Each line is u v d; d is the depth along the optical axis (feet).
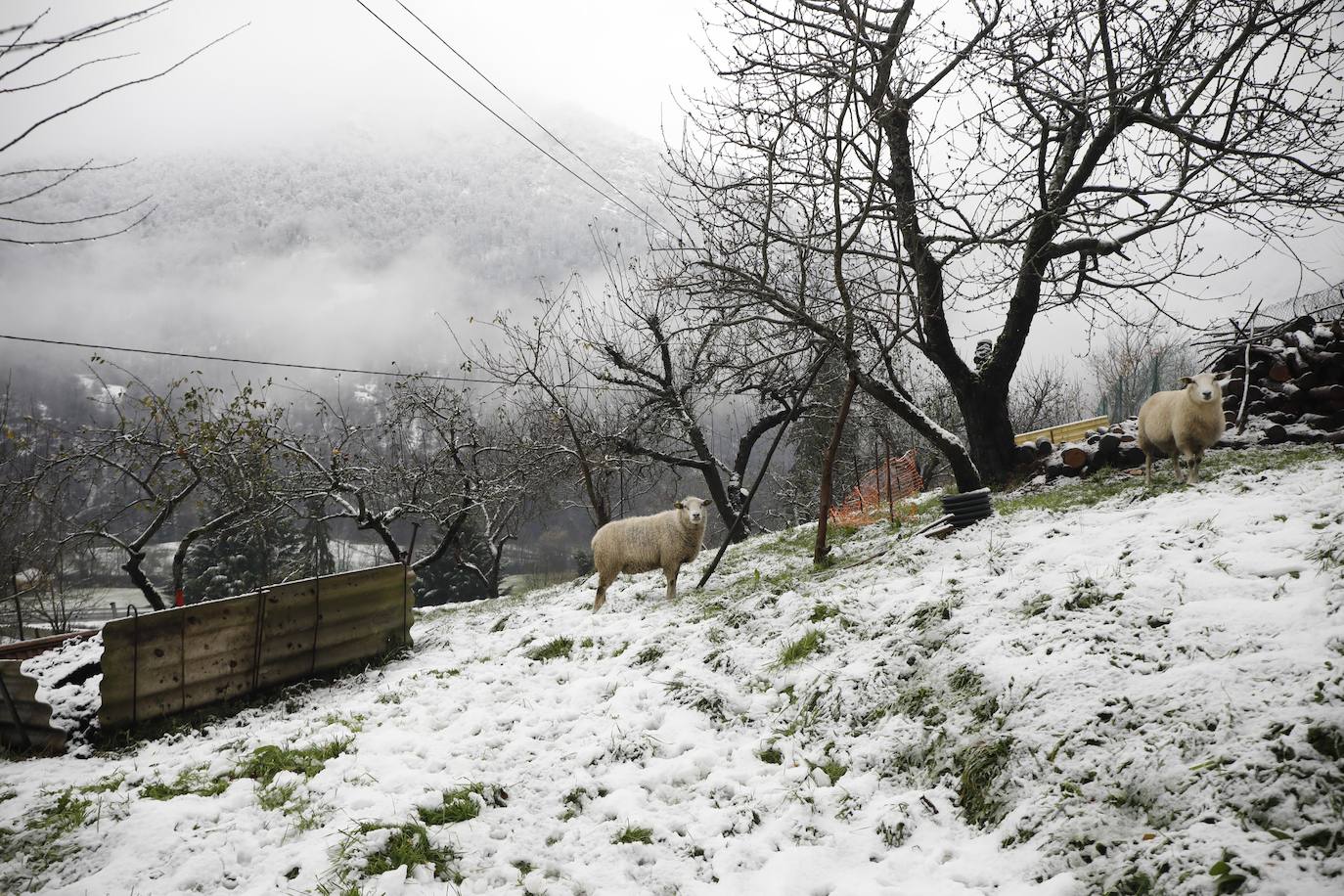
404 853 13.53
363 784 16.80
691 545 30.83
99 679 24.66
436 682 24.99
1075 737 12.98
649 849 13.52
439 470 71.77
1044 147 35.83
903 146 36.29
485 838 14.29
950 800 13.41
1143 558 18.22
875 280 31.81
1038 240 36.50
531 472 72.13
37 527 74.95
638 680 21.62
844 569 28.22
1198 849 9.76
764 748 16.65
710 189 31.71
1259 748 10.69
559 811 15.24
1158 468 33.91
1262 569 15.83
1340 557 14.87
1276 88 30.22
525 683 23.54
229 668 25.73
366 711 22.61
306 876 13.30
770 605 25.25
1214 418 26.40
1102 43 33.86
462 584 125.08
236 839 14.73
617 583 37.93
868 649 19.24
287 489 62.64
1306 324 37.01
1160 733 12.09
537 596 45.60
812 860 12.72
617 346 64.59
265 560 64.49
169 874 13.82
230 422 56.90
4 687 22.44
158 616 23.94
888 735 15.72
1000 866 11.37
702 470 69.62
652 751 17.08
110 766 20.17
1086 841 10.96
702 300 36.32
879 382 34.19
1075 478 36.70
